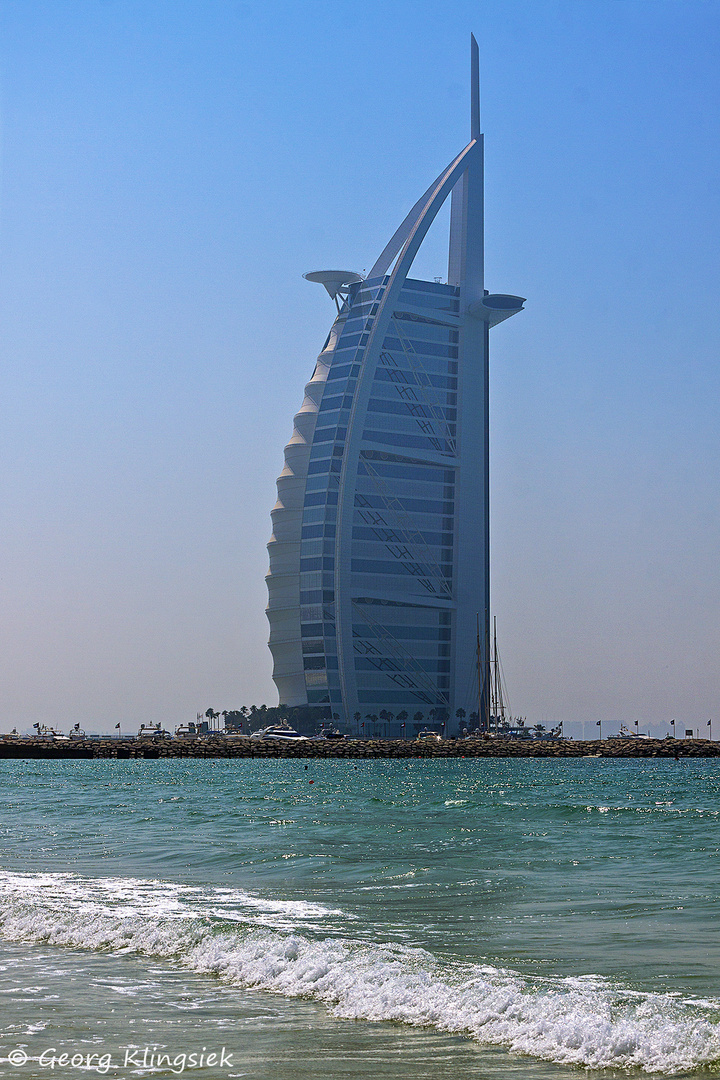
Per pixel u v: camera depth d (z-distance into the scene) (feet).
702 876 115.65
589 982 68.23
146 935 86.74
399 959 74.23
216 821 189.06
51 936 89.86
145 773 488.02
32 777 437.17
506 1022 61.46
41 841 157.58
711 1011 60.54
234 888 110.11
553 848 143.43
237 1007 67.15
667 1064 54.29
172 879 116.98
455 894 105.19
